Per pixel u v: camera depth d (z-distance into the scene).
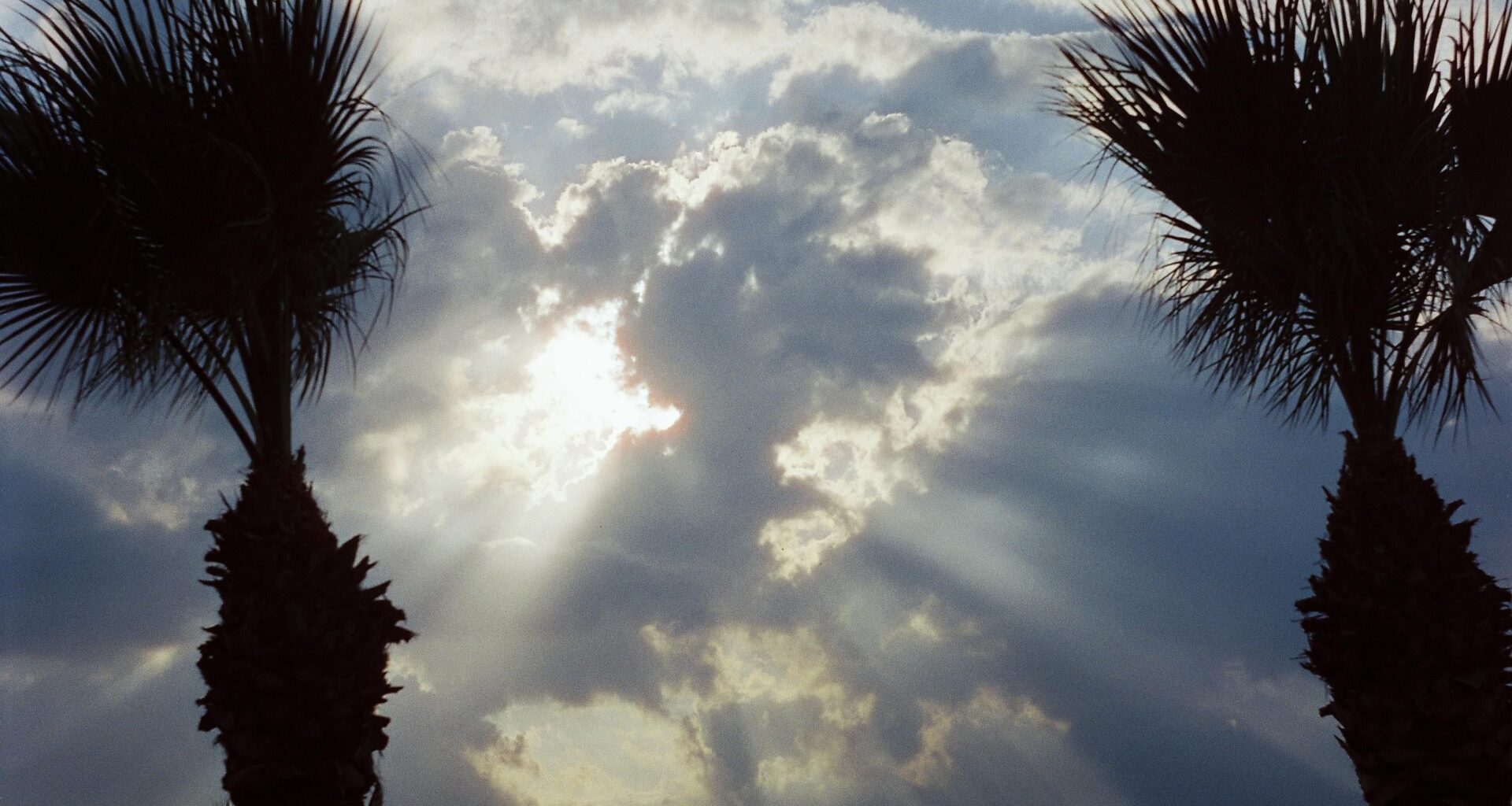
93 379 5.50
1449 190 5.96
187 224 5.22
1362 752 5.88
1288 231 6.25
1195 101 6.24
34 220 5.13
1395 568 5.84
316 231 5.76
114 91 5.18
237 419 5.54
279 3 5.37
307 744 5.11
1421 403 6.26
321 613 5.23
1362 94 6.13
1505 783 5.61
